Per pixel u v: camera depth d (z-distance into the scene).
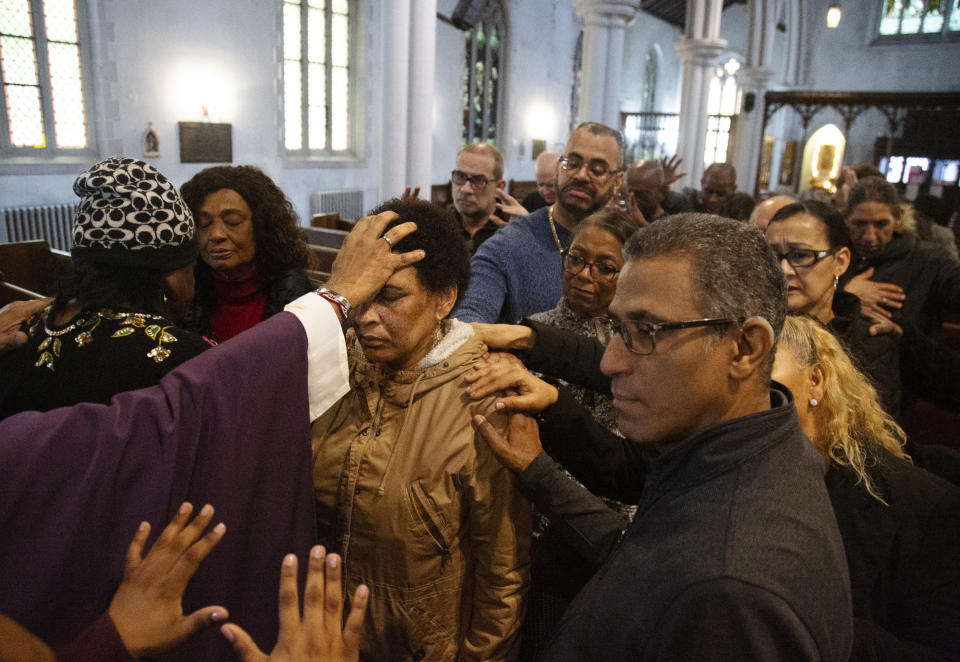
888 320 1.95
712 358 0.79
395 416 1.17
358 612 0.71
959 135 15.56
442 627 1.19
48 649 0.56
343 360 1.05
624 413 0.86
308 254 2.01
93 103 7.91
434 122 12.55
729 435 0.78
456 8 12.01
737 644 0.65
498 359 1.24
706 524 0.73
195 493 0.90
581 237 1.60
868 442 1.13
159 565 0.74
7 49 7.17
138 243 1.08
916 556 1.04
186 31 8.49
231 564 0.95
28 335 1.13
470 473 1.13
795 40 18.39
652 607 0.71
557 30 15.66
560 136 16.64
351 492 1.15
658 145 19.48
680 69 21.11
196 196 1.81
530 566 1.36
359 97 11.16
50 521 0.80
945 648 0.99
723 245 0.79
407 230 1.11
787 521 0.71
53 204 7.66
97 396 1.01
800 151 18.61
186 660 0.92
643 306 0.80
